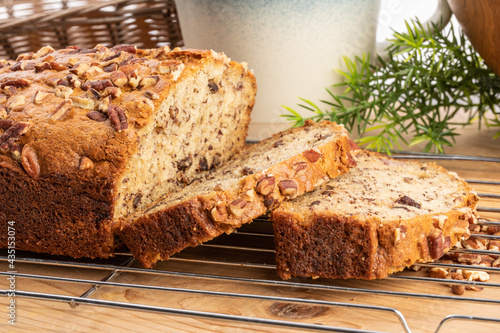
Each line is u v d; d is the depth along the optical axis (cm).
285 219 42
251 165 49
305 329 36
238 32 56
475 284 39
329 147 46
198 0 57
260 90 58
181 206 43
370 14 57
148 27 69
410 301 41
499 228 46
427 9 67
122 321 41
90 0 71
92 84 46
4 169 45
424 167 52
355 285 43
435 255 42
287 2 55
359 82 58
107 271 45
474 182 50
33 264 46
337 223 42
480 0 50
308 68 57
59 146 44
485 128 66
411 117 59
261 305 41
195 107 50
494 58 53
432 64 59
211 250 47
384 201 45
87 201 44
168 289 39
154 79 46
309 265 42
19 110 46
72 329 40
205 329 40
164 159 48
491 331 39
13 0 70
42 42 68
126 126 44
